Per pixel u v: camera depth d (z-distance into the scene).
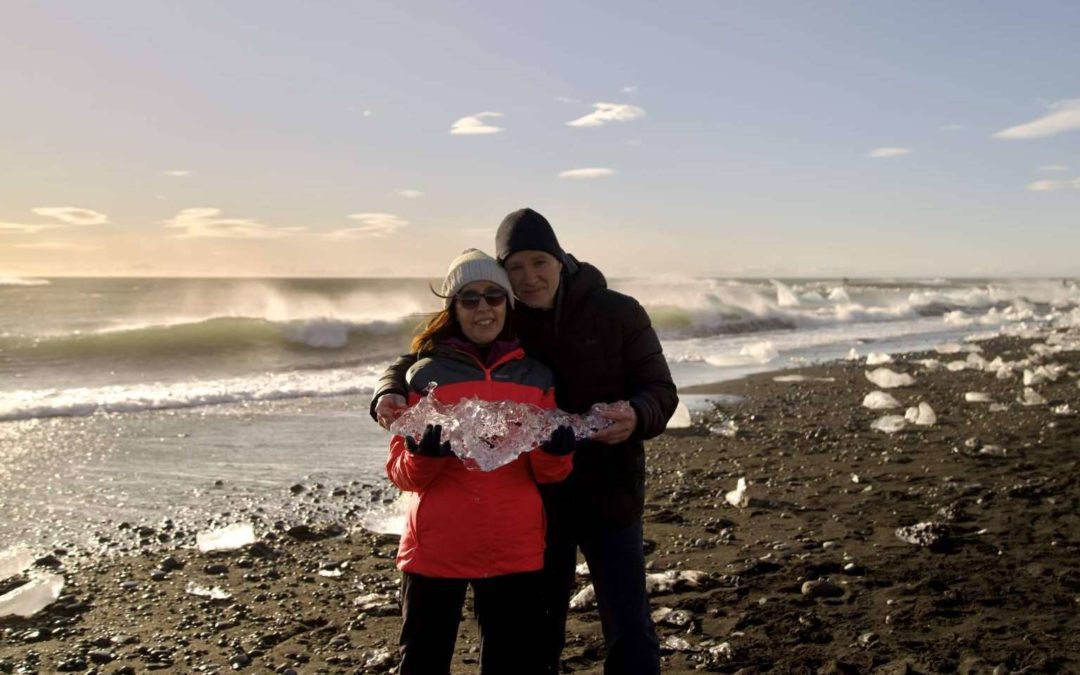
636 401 2.89
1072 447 8.98
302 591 5.33
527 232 3.03
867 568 5.23
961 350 20.86
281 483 8.15
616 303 3.08
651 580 5.05
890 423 10.78
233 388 14.29
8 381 14.69
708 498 7.37
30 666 4.18
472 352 2.90
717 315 29.14
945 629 4.22
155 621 4.81
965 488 7.24
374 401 2.86
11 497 7.54
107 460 8.99
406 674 2.79
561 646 3.16
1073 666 3.75
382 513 7.21
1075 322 30.80
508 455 2.67
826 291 52.88
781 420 11.48
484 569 2.77
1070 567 5.11
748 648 4.07
